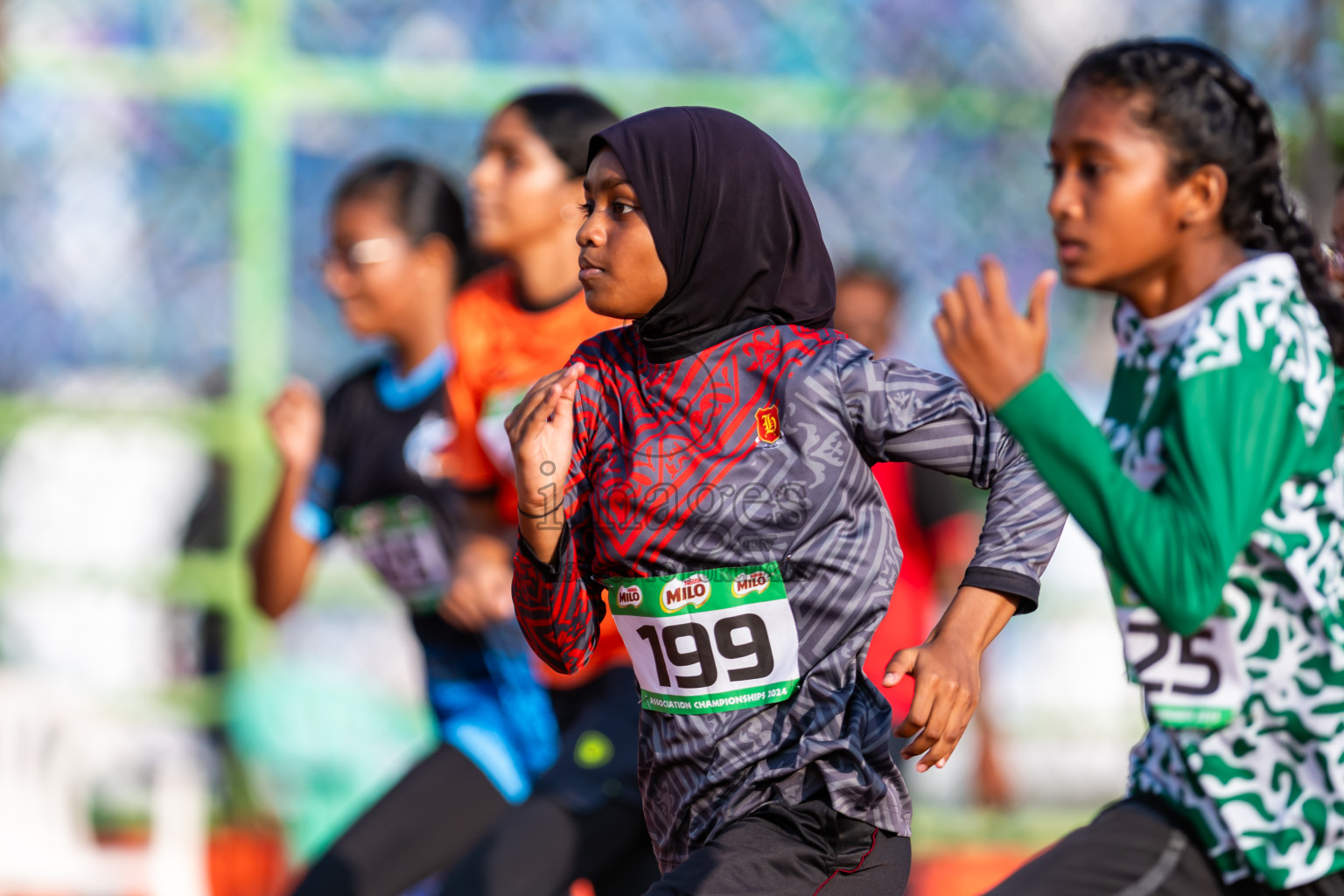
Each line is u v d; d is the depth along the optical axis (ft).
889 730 27.02
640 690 27.63
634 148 26.27
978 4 68.08
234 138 64.44
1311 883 26.25
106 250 64.39
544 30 66.08
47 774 59.62
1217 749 26.35
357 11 65.10
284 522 47.19
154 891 58.80
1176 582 22.72
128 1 64.18
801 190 27.02
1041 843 64.08
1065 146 26.30
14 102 63.57
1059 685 66.33
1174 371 26.22
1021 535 25.57
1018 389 22.12
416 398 46.14
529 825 38.19
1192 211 26.11
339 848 42.98
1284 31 66.74
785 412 26.00
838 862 26.35
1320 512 25.82
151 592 62.95
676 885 25.41
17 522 63.36
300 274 65.51
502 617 42.70
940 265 67.46
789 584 26.11
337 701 63.87
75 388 64.08
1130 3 68.49
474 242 44.01
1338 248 32.35
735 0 67.26
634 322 26.96
